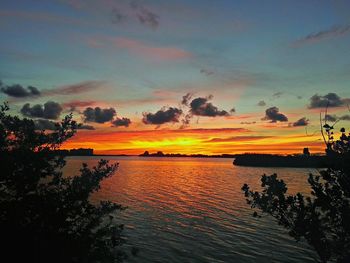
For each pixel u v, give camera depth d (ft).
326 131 27.66
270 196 27.40
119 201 197.77
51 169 30.91
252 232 121.70
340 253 24.54
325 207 24.67
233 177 432.25
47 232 27.37
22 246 25.77
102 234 30.40
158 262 88.17
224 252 98.48
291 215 26.61
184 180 378.32
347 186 24.41
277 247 102.32
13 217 26.78
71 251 26.96
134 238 112.27
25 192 29.01
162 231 123.24
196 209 175.32
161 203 197.26
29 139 30.53
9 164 28.32
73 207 29.78
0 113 30.81
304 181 337.31
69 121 32.19
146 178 401.90
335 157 26.84
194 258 92.89
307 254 94.07
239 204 191.01
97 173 32.53
